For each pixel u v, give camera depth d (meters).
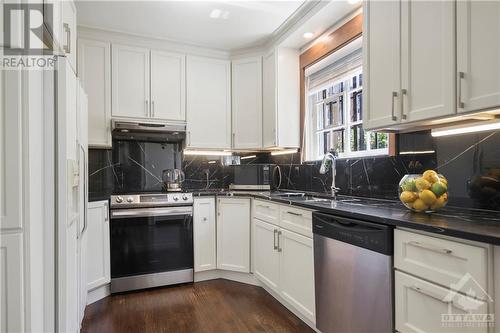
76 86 1.75
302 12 2.57
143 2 2.46
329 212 1.78
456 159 1.65
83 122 2.07
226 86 3.45
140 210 2.76
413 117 1.53
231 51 3.45
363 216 1.52
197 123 3.31
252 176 3.32
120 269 2.70
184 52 3.28
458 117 1.40
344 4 2.30
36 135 1.34
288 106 3.14
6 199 1.22
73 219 1.60
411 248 1.29
